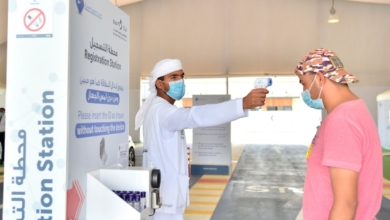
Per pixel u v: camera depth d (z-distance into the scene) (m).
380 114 14.09
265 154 13.54
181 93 2.54
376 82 15.02
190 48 16.02
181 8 16.03
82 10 1.59
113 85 1.95
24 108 1.41
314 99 1.63
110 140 1.91
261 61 15.57
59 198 1.39
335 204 1.39
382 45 15.00
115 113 1.98
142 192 1.72
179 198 2.35
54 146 1.40
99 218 1.61
